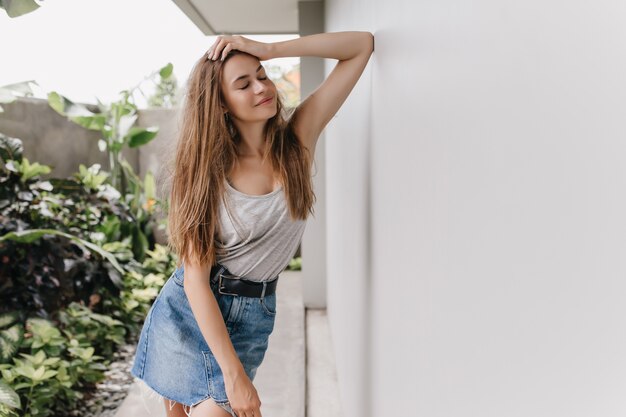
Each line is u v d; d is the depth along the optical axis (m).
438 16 0.89
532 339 0.54
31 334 3.77
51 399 3.15
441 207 0.90
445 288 0.88
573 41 0.45
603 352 0.42
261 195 1.67
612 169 0.40
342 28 2.67
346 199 2.60
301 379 3.38
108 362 3.86
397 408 1.31
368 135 1.80
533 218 0.53
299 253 7.00
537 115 0.52
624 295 0.39
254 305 1.76
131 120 5.98
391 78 1.35
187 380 1.73
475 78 0.71
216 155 1.63
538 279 0.52
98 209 4.79
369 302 1.81
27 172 3.87
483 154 0.68
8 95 3.94
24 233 3.26
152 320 1.85
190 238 1.62
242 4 4.78
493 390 0.66
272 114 1.64
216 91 1.62
